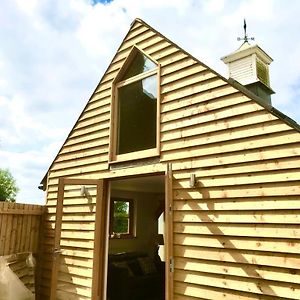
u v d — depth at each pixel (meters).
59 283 5.91
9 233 5.86
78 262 5.73
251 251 3.67
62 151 6.84
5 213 5.79
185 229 4.31
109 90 6.18
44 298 6.16
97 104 6.35
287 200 3.51
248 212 3.79
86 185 5.92
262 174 3.76
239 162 3.99
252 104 4.03
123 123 5.93
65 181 5.55
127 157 5.46
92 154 6.12
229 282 3.76
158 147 4.97
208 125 4.44
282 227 3.49
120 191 8.86
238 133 4.09
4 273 5.18
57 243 5.32
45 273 6.32
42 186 7.33
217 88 4.46
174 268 4.29
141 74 5.71
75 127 6.68
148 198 9.77
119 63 6.16
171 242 4.30
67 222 6.18
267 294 3.44
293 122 4.24
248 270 3.64
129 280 6.61
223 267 3.85
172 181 4.62
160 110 5.12
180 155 4.67
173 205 4.52
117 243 8.48
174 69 5.11
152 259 8.23
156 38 5.57
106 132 5.97
